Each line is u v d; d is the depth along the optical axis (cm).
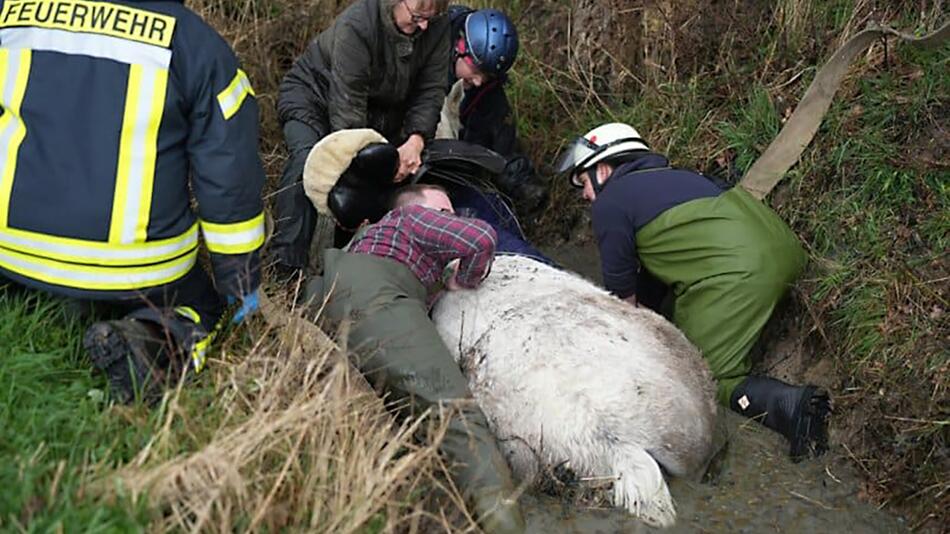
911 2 453
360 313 342
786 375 399
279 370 319
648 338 349
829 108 432
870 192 409
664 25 506
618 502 323
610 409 325
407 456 295
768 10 491
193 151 308
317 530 269
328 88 459
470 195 471
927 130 414
